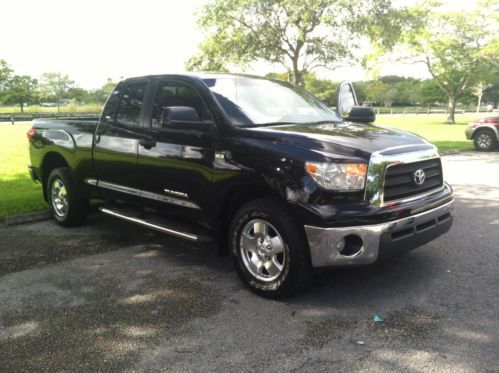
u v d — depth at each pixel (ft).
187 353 10.44
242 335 11.20
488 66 120.88
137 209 18.20
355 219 11.76
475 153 49.73
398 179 12.61
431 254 16.62
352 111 18.15
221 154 13.78
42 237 19.48
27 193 26.55
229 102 14.73
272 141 13.01
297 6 82.38
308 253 12.42
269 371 9.70
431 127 100.27
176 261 16.53
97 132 18.31
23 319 12.19
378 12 86.48
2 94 166.71
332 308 12.54
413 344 10.64
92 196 19.35
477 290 13.53
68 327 11.73
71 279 14.90
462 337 10.90
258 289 13.30
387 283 14.12
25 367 10.00
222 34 92.89
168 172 15.44
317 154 12.10
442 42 118.21
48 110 178.70
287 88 17.67
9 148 52.16
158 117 16.06
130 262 16.44
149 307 12.82
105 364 10.06
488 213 22.43
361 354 10.27
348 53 91.15
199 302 13.10
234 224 13.75
